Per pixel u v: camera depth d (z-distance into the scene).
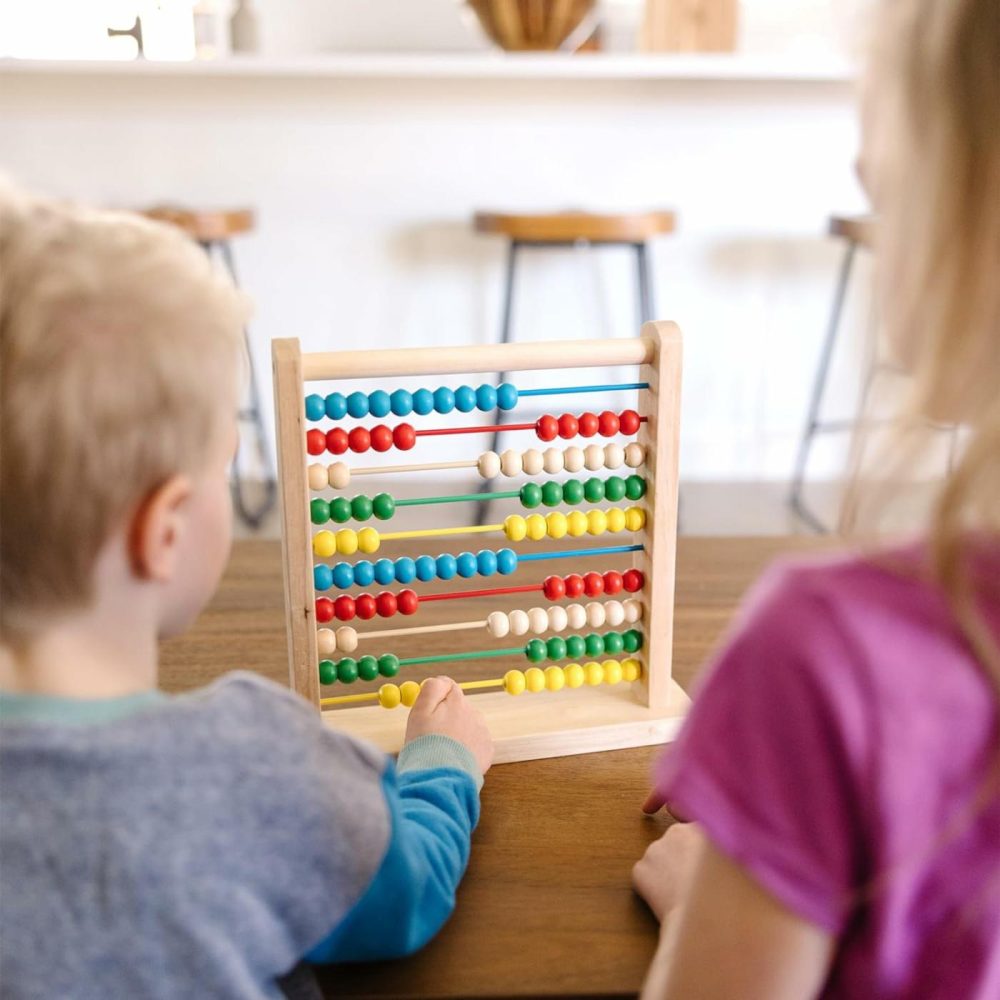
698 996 0.52
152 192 3.32
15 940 0.58
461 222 3.42
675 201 3.42
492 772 1.00
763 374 3.61
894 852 0.48
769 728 0.48
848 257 3.27
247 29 3.33
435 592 1.37
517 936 0.77
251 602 1.30
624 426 1.08
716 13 3.33
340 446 1.03
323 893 0.64
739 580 1.38
